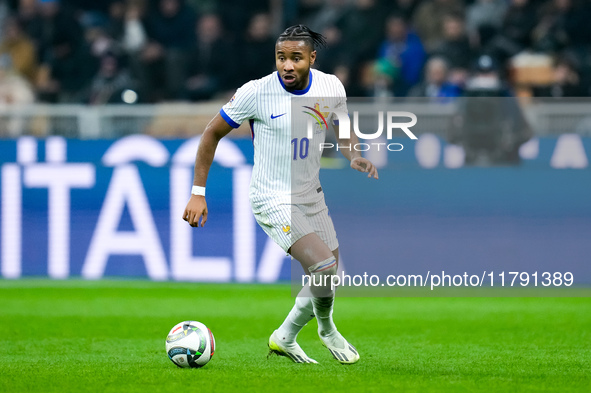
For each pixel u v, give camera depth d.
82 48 46.00
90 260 36.44
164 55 44.75
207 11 48.34
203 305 30.12
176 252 35.88
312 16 48.94
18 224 36.78
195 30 47.75
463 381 16.56
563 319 27.06
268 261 35.31
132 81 43.97
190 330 18.14
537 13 44.62
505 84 39.41
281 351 18.86
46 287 34.97
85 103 44.59
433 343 22.33
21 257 36.81
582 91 42.44
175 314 28.08
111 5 52.25
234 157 35.38
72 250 36.50
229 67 45.06
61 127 36.53
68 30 46.16
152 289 34.22
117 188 36.22
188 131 36.00
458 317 27.58
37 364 18.81
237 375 17.12
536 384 16.30
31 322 26.36
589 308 29.64
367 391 15.51
